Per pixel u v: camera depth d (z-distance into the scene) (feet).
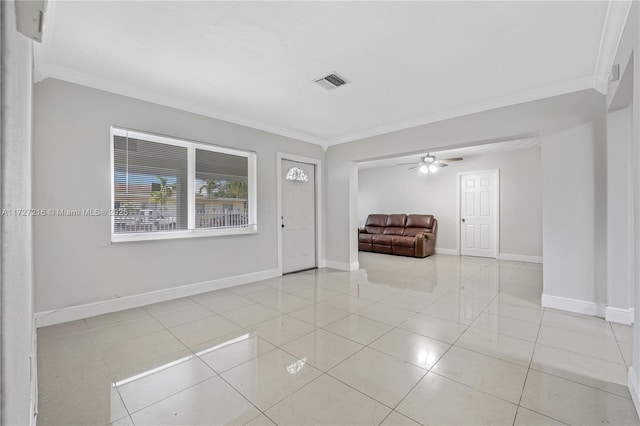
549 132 10.05
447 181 22.85
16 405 1.16
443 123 12.56
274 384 5.92
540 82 9.62
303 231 16.65
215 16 6.47
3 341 1.05
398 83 9.66
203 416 5.06
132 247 10.18
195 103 11.42
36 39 1.21
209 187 12.33
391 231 24.12
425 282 13.84
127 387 5.82
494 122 11.18
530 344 7.52
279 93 10.45
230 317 9.37
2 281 1.03
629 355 6.94
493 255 20.76
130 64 8.50
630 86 7.20
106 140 9.59
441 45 7.55
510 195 20.06
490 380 6.02
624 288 8.75
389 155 14.71
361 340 7.79
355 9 6.23
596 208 9.34
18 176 1.18
